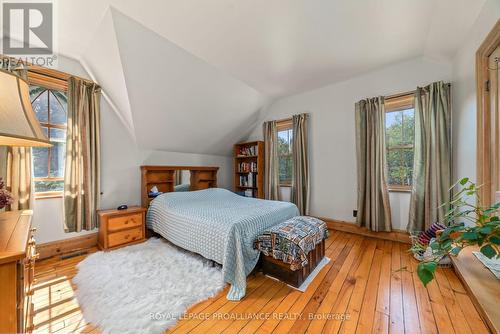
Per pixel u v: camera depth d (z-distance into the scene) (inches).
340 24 77.1
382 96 112.7
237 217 83.0
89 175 101.7
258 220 83.8
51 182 96.7
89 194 101.3
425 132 100.5
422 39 88.2
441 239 31.5
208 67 106.8
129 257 88.8
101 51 87.9
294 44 89.5
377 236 117.0
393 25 78.2
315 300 63.4
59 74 95.3
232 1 65.6
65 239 97.0
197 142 154.5
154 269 79.0
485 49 64.8
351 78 125.4
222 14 71.2
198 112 131.3
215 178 170.2
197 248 84.3
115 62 88.0
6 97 29.5
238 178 185.8
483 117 67.5
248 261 76.0
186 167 148.9
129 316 54.7
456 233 32.9
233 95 134.6
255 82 128.5
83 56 96.9
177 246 102.1
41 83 92.4
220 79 118.0
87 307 58.5
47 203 92.7
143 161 131.9
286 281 72.4
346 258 91.2
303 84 133.2
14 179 80.3
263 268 78.9
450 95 95.3
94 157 104.2
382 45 91.9
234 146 184.4
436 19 74.4
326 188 137.4
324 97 137.3
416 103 102.0
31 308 48.2
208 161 174.9
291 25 77.3
